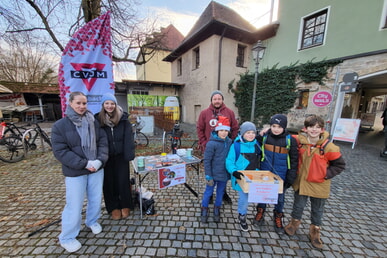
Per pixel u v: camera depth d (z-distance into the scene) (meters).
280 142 2.02
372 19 6.15
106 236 2.05
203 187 3.33
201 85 11.51
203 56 11.06
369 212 2.62
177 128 5.22
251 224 2.30
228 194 3.10
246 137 2.11
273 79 9.67
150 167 2.35
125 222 2.30
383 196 3.08
